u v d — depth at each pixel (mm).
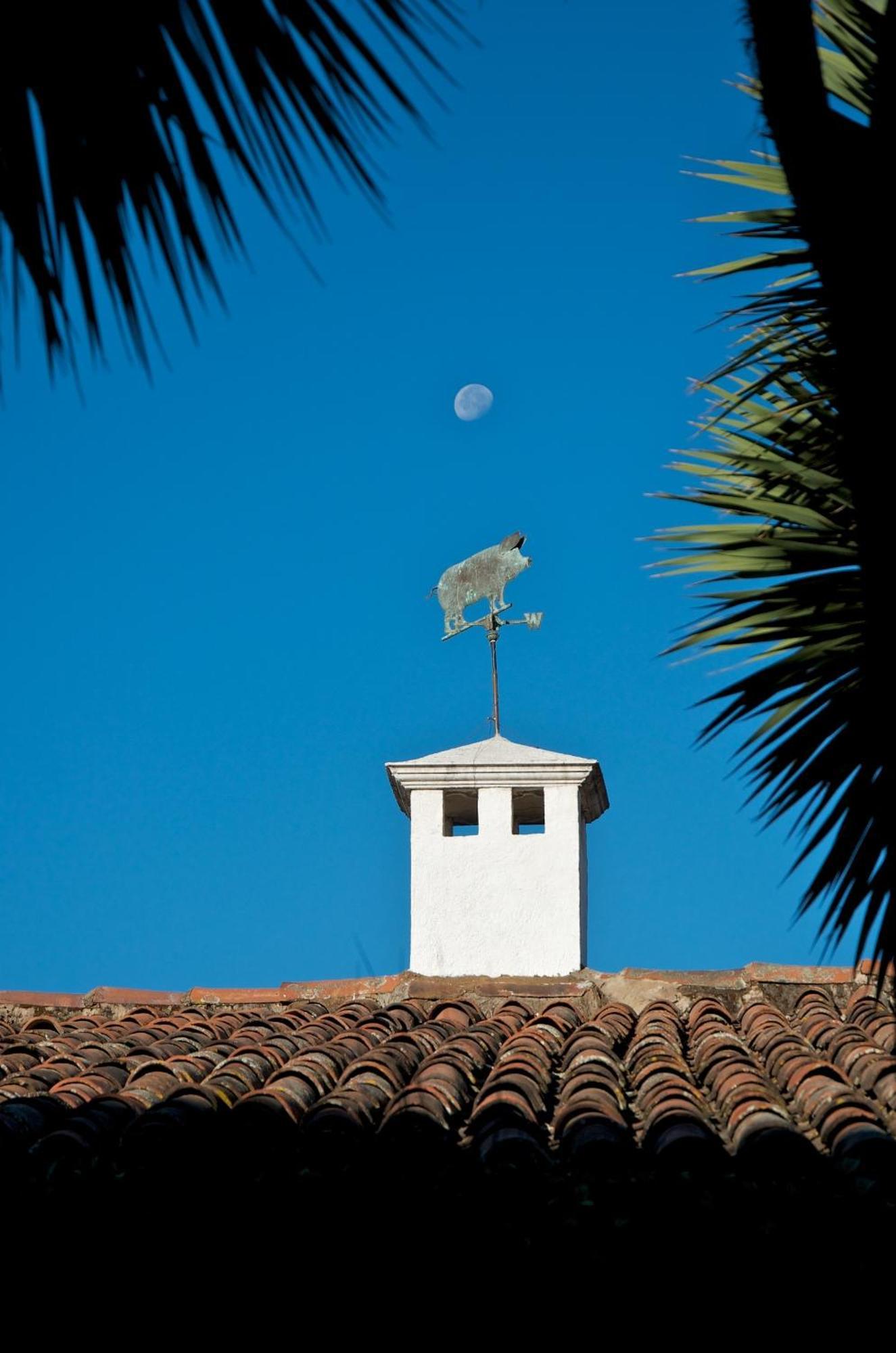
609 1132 19734
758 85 13656
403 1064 24141
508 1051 25359
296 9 9961
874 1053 23219
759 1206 17469
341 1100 21641
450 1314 17328
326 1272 17953
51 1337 17922
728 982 29000
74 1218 19062
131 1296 18156
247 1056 25266
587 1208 17828
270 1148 20156
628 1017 28297
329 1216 18531
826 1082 21484
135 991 31828
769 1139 18859
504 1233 17828
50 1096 23016
